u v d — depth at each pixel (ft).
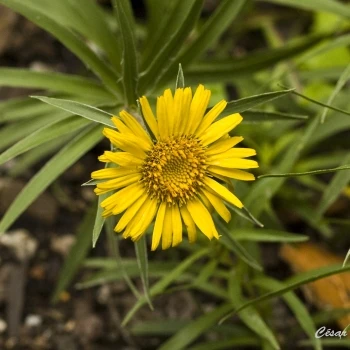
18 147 1.01
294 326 1.32
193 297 1.33
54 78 1.13
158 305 1.34
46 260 1.38
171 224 0.97
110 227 1.11
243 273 1.15
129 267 1.22
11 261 1.37
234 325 1.26
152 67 1.08
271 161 1.34
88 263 1.24
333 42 1.22
